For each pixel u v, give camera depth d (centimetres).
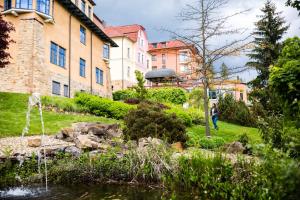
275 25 3544
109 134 1349
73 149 1006
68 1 2709
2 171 870
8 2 2388
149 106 1352
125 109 2211
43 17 2438
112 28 5066
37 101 2044
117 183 817
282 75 609
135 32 5338
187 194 681
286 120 614
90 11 3631
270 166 529
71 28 2927
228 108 2830
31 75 2277
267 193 522
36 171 908
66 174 854
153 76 4091
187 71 1723
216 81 1608
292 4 847
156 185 777
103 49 3756
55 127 1603
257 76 3400
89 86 3284
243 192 599
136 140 1168
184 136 1208
